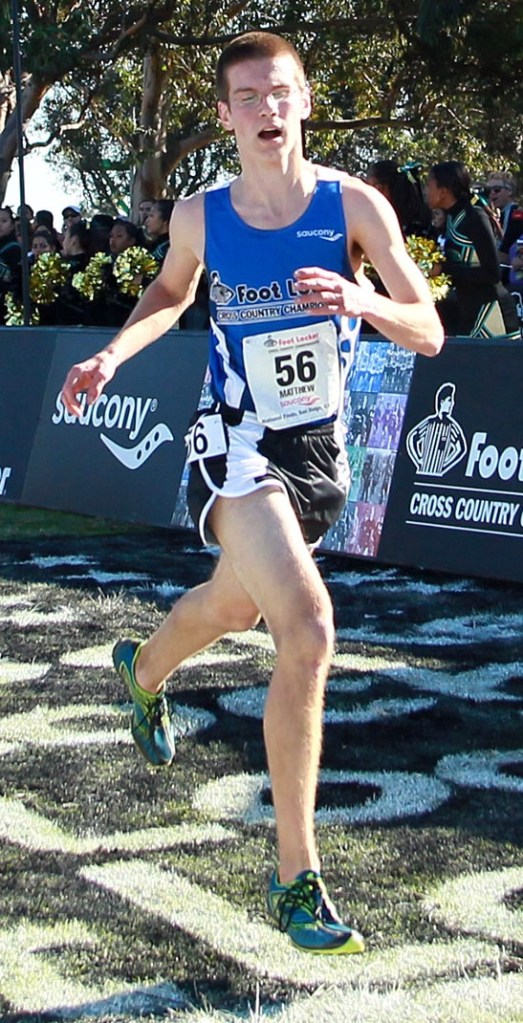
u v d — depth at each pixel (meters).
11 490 8.58
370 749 4.13
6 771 3.94
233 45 3.03
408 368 6.57
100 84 19.12
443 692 4.71
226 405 3.11
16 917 2.99
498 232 9.31
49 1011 2.60
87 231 9.89
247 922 2.97
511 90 18.48
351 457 6.75
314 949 2.65
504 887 3.13
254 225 3.05
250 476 2.97
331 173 3.08
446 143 24.80
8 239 10.30
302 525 3.11
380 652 5.20
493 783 3.83
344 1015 2.56
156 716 3.55
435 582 6.38
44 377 8.46
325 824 3.52
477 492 6.18
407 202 8.23
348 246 3.04
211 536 3.04
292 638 2.73
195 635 3.34
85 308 9.48
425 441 6.43
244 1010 2.60
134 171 22.84
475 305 7.57
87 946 2.86
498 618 5.71
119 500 7.84
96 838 3.45
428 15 16.16
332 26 18.91
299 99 3.03
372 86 20.98
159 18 17.50
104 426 8.01
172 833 3.48
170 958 2.81
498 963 2.76
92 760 4.03
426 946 2.84
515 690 4.74
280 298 3.05
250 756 4.05
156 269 9.05
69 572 6.68
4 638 5.45
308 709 2.72
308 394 3.08
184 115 23.77
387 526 6.52
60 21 16.69
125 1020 2.56
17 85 9.51
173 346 7.68
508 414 6.12
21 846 3.39
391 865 3.25
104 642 5.39
